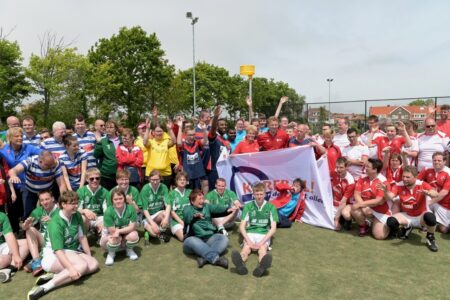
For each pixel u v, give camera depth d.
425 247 5.02
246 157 6.80
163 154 6.58
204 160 7.11
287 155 6.53
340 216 6.00
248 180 6.78
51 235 4.05
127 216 4.69
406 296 3.62
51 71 28.91
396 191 5.41
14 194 5.12
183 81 44.81
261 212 5.01
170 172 6.74
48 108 29.31
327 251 4.93
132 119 34.31
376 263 4.48
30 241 4.52
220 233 5.05
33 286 3.98
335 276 4.11
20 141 5.23
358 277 4.07
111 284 3.98
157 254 4.94
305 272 4.23
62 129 5.74
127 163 6.24
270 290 3.78
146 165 6.57
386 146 6.46
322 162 6.24
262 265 4.12
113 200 4.57
